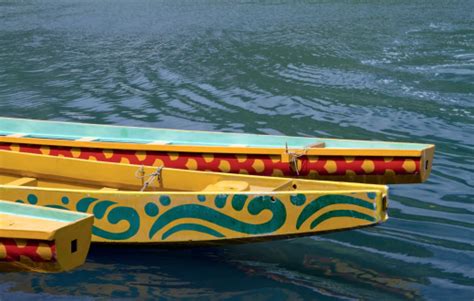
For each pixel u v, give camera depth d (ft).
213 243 21.29
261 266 22.30
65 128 29.60
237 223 20.77
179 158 25.63
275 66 51.72
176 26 72.08
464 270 22.12
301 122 38.24
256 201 20.53
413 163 23.43
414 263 22.59
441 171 30.55
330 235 24.50
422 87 45.27
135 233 21.34
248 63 52.95
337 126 37.45
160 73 50.57
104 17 81.66
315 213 20.38
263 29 67.82
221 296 20.59
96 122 38.93
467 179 29.63
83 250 18.49
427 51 55.72
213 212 20.84
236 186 22.27
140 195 21.02
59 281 21.22
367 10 79.15
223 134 27.58
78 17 82.38
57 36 68.28
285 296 20.56
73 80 49.34
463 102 41.86
